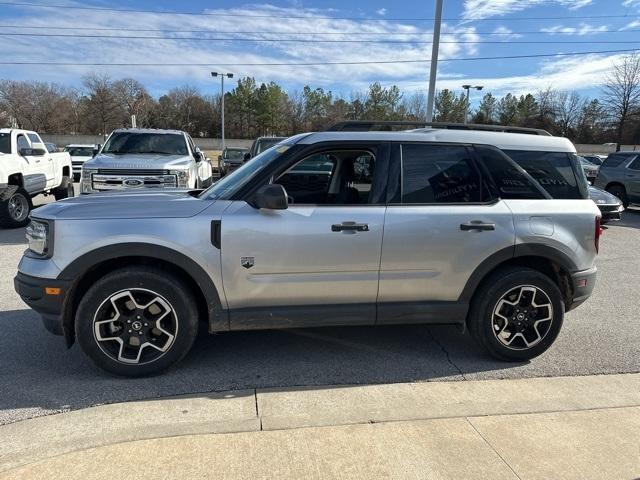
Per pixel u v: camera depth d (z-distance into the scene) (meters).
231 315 3.51
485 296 3.79
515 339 3.89
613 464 2.61
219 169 23.72
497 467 2.56
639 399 3.34
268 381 3.52
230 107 91.12
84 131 80.62
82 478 2.38
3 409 3.06
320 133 3.71
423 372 3.73
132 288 3.35
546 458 2.65
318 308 3.61
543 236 3.78
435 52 15.84
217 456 2.58
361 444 2.72
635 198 14.43
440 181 3.76
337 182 3.97
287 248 3.45
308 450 2.66
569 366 3.89
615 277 6.93
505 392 3.41
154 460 2.54
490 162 3.86
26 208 10.13
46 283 3.28
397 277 3.65
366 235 3.54
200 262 3.38
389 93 81.56
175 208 3.46
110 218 3.35
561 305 3.87
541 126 77.50
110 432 2.80
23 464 2.49
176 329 3.45
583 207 3.94
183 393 3.31
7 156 9.58
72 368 3.65
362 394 3.34
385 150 3.72
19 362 3.74
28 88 77.56
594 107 73.31
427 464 2.57
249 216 3.44
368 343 4.29
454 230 3.66
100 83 76.88
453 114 83.38
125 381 3.46
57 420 2.94
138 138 10.23
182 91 92.69
